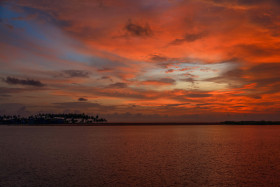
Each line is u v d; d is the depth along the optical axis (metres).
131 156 43.16
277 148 56.34
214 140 82.00
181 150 51.91
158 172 29.98
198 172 29.97
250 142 73.88
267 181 25.80
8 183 24.95
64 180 26.03
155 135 114.56
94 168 32.34
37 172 29.86
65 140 80.81
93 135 114.44
